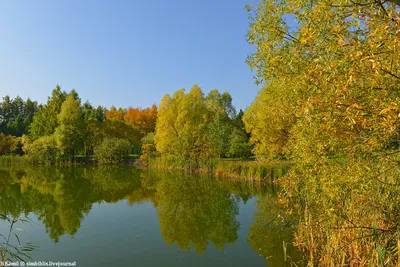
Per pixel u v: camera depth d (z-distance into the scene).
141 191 18.83
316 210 7.46
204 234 10.15
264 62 7.17
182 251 8.56
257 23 6.58
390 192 5.61
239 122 46.62
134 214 12.98
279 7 6.39
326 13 3.90
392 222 5.40
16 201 15.56
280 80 6.64
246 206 14.27
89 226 11.08
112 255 8.23
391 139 4.51
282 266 7.23
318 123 4.54
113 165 40.38
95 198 16.58
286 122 11.01
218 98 52.84
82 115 48.16
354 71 3.44
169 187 20.31
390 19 3.40
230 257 8.02
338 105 3.78
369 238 5.78
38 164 41.66
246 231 10.29
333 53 3.94
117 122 50.09
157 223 11.53
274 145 18.39
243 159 31.95
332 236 6.39
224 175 24.75
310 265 6.62
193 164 30.19
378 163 4.98
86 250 8.61
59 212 13.27
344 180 5.03
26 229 10.63
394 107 3.11
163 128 34.78
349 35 4.23
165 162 34.22
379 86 3.78
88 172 30.92
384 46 3.46
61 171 31.98
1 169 34.09
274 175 19.89
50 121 47.03
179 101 35.03
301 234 8.23
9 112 83.88
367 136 4.39
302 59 5.20
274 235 9.59
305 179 6.96
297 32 6.14
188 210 13.70
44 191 18.75
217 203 15.12
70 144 41.75
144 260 7.90
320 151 5.13
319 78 4.00
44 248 8.75
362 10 3.73
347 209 6.05
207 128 32.22
